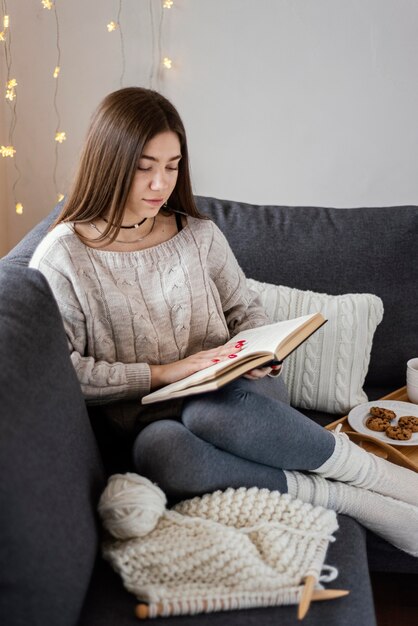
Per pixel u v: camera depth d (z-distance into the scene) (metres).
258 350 1.37
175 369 1.49
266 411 1.37
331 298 1.87
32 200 2.87
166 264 1.60
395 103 2.71
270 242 1.96
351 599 1.17
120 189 1.48
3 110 2.75
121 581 1.20
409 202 2.83
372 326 1.85
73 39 2.68
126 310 1.53
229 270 1.72
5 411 1.02
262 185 2.86
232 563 1.17
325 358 1.82
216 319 1.64
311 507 1.33
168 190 1.53
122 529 1.20
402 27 2.62
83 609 1.13
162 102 1.50
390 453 1.60
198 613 1.12
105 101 1.49
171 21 2.66
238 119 2.77
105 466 1.54
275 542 1.24
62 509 1.07
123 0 2.63
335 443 1.42
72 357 1.50
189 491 1.35
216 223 2.01
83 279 1.50
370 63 2.67
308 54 2.68
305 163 2.82
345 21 2.63
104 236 1.52
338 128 2.76
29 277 1.30
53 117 2.77
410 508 1.45
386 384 2.00
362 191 2.84
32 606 0.97
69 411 1.21
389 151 2.78
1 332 1.14
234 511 1.30
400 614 1.71
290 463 1.39
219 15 2.65
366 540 1.52
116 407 1.58
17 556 0.95
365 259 1.95
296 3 2.62
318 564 1.20
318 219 2.02
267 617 1.12
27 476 1.00
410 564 1.55
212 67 2.71
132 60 2.71
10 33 2.66
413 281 1.94
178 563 1.17
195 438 1.37
